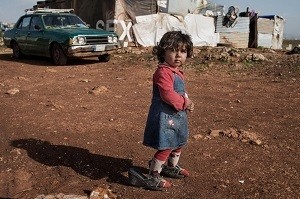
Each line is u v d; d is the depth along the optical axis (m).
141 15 17.75
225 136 4.81
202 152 4.26
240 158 4.11
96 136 4.77
